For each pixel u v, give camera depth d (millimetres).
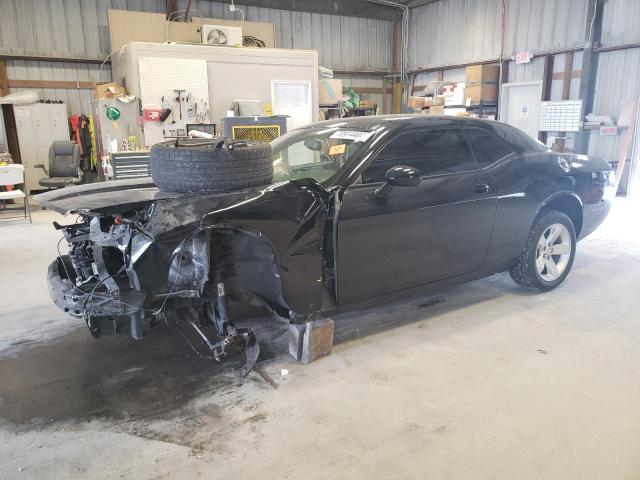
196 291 2334
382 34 13570
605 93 8945
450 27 12086
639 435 2086
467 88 10805
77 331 3260
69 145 8289
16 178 6797
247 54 8133
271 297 2627
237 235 2441
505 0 10539
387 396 2418
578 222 4004
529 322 3266
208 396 2457
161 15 9273
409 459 1962
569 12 9367
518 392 2428
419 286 3090
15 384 2607
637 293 3783
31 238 5887
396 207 2830
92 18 10055
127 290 2340
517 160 3467
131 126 7570
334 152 2969
